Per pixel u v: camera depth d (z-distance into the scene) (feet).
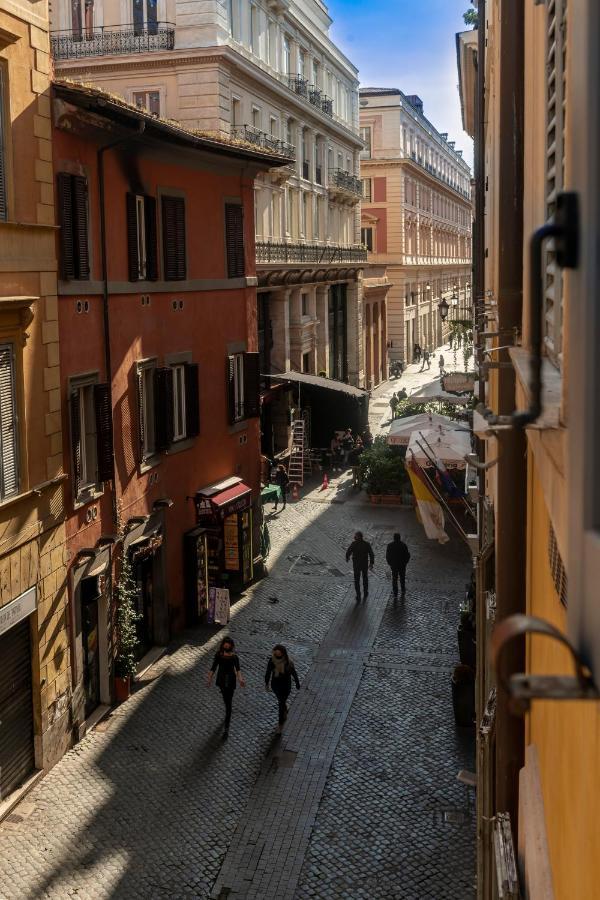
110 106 46.06
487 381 41.19
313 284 137.59
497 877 19.17
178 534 63.82
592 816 7.54
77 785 42.70
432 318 278.46
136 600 57.21
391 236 227.81
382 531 92.32
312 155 140.05
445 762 44.98
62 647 45.75
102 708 50.85
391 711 51.08
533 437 14.49
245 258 74.90
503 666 5.23
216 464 70.03
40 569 43.39
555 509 10.37
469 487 53.72
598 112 4.58
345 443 128.98
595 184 4.60
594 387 4.75
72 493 47.21
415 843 37.86
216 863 36.45
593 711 7.61
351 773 43.91
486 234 47.37
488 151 43.78
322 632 64.08
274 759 45.34
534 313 5.93
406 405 126.72
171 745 46.93
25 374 42.09
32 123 42.93
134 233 55.72
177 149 60.18
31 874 35.40
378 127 223.92
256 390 75.72
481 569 33.35
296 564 80.53
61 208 45.96
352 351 167.73
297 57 131.54
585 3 4.76
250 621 66.03
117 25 101.24
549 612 13.09
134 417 56.54
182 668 57.26
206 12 98.02
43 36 43.60
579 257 4.84
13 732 41.50
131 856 36.81
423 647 61.11
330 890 34.63
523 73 22.34
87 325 49.78
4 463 40.47
